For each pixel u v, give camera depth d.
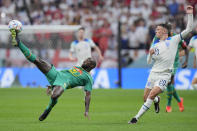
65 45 77.75
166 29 32.72
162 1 91.38
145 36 78.00
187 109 43.09
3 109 41.31
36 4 95.31
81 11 93.88
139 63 76.12
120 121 32.97
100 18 91.69
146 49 77.00
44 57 77.62
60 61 77.62
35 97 55.16
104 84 74.81
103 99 53.47
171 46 32.28
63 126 29.44
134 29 83.75
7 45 77.31
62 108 42.66
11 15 91.19
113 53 77.38
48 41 77.75
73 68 30.97
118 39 74.94
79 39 59.81
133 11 91.62
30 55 29.69
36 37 77.44
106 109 42.34
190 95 59.66
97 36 77.69
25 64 76.88
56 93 29.22
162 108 43.75
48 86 30.73
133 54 77.06
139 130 27.59
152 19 89.12
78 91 65.69
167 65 32.25
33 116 35.84
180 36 32.22
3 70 77.19
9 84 76.44
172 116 36.47
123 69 76.06
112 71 75.38
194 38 48.31
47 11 94.50
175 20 80.38
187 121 33.12
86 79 30.73
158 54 32.44
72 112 39.09
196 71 71.12
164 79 32.00
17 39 29.41
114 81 74.88
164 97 56.84
